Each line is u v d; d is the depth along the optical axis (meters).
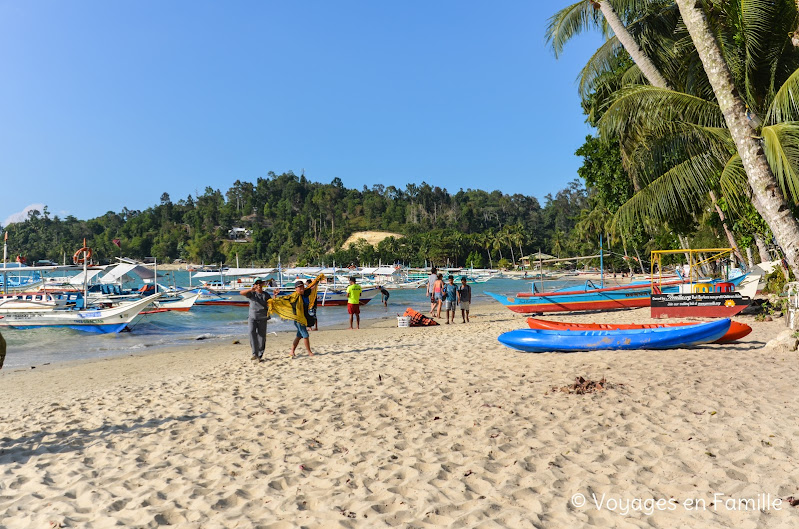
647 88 11.93
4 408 8.20
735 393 6.30
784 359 8.32
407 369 8.95
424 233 159.25
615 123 12.45
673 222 15.66
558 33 15.34
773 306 14.91
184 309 28.36
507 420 5.68
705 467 4.19
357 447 5.16
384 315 28.14
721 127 11.97
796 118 10.57
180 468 4.81
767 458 4.28
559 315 21.75
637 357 8.80
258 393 7.77
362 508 3.79
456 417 5.95
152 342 18.48
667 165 13.38
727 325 9.62
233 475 4.59
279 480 4.41
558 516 3.53
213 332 21.48
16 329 21.75
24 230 193.62
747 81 11.92
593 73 16.55
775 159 9.06
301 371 9.38
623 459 4.43
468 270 97.44
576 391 6.65
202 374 10.13
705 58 10.05
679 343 9.60
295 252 177.75
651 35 15.07
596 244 76.69
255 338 11.10
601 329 10.46
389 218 195.75
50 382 10.92
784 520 3.29
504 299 22.53
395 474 4.42
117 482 4.52
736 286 19.09
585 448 4.76
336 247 174.75
